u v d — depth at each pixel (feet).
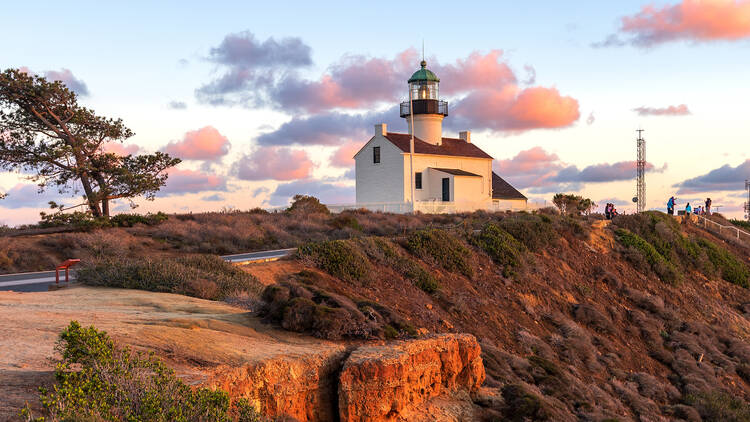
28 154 130.52
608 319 90.27
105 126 136.36
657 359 85.10
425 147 187.93
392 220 141.90
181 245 100.83
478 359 48.52
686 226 161.99
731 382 83.05
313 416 37.04
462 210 176.76
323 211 152.35
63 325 37.88
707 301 117.60
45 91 126.11
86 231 107.14
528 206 200.85
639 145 222.48
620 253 123.75
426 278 81.71
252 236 112.16
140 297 54.03
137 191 128.77
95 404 22.93
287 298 47.16
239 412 29.58
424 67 200.44
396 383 39.04
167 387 26.17
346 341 44.09
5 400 23.77
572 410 55.11
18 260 85.87
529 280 95.71
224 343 37.78
